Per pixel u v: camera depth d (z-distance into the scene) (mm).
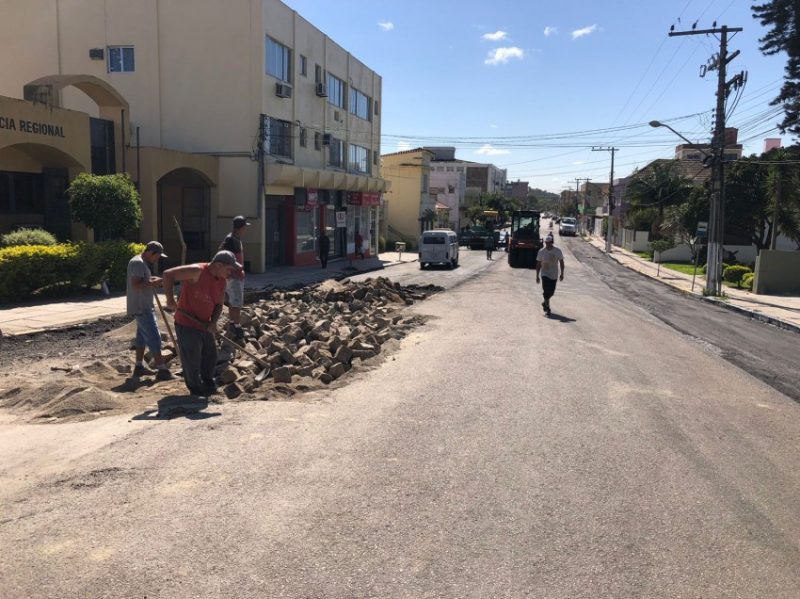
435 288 21516
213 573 3529
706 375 9375
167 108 26078
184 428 6039
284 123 28406
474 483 4891
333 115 34656
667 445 5980
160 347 8094
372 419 6469
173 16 25672
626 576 3641
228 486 4688
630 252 57250
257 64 25469
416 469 5137
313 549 3818
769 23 33469
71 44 26312
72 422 6285
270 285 22031
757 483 5133
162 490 4598
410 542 3943
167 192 26297
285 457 5312
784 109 34281
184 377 7430
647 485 4988
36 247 14539
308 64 30625
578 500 4652
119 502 4398
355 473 5008
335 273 27656
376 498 4559
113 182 16891
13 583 3402
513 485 4883
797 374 10078
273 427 6117
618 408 7191
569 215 146125
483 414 6750
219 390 7438
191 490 4605
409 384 8016
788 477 5301
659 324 15211
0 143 16078
